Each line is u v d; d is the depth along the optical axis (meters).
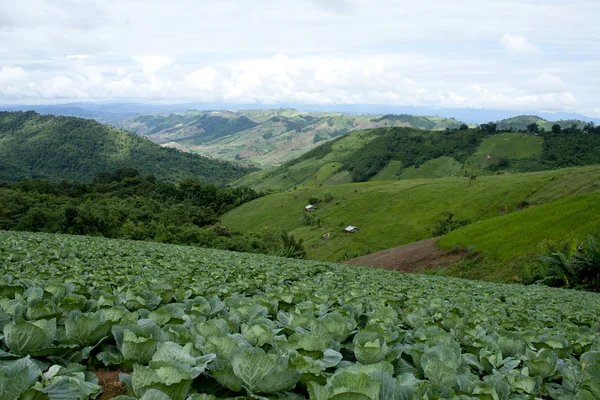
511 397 4.18
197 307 6.72
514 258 51.50
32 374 3.66
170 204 129.38
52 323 4.73
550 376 5.11
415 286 17.20
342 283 15.66
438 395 3.81
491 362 5.22
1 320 5.04
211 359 4.14
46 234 34.25
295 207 138.38
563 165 180.50
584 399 3.98
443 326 7.54
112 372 4.63
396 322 7.35
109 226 66.56
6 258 13.71
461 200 118.06
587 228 50.56
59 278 9.71
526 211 64.44
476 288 19.86
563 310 12.59
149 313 5.80
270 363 3.79
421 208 119.12
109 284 9.66
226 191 158.12
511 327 8.10
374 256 71.12
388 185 144.75
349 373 3.40
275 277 14.50
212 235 75.31
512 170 181.25
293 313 6.50
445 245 63.75
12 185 107.50
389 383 3.64
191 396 3.42
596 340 7.30
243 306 6.82
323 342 4.76
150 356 4.44
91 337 4.83
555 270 38.41
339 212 127.62
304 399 3.87
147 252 22.73
